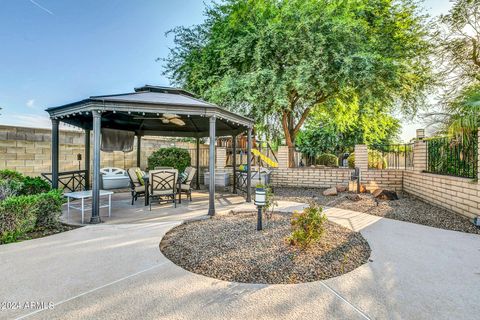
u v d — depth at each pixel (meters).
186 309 2.19
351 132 15.24
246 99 8.78
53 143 6.09
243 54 8.58
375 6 9.14
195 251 3.41
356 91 9.31
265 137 12.26
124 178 9.62
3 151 7.23
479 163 4.68
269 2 8.90
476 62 8.43
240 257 3.19
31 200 4.11
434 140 6.63
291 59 8.49
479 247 3.64
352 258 3.23
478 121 4.91
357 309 2.19
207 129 9.53
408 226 4.68
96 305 2.24
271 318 2.08
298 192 8.64
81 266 3.02
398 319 2.05
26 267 2.97
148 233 4.23
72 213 5.68
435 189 6.27
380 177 8.77
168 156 10.06
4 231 3.79
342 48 8.14
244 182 9.45
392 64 8.34
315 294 2.43
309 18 8.29
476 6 7.85
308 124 14.90
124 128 9.14
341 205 6.47
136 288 2.54
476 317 2.07
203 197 7.91
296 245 3.51
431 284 2.60
